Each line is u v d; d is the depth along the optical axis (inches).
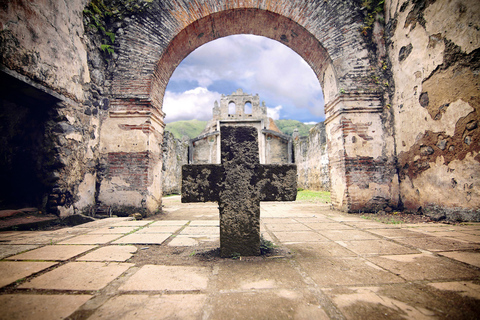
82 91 174.2
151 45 201.8
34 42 132.9
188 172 85.4
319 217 169.8
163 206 267.7
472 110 130.3
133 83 197.3
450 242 95.1
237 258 81.0
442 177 148.9
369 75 201.0
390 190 189.2
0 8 114.6
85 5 180.2
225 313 47.1
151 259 80.3
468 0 131.4
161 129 223.5
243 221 84.6
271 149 715.4
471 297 52.0
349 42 204.8
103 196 187.5
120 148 192.4
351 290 56.5
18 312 46.4
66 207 157.5
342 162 196.2
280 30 230.5
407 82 177.3
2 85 130.3
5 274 65.1
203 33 227.6
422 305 49.2
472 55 129.9
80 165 171.0
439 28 148.9
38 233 120.0
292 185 86.7
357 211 188.2
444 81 146.1
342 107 197.3
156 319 44.9
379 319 44.5
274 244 98.0
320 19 210.4
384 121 196.2
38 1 135.9
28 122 161.3
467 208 133.8
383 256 80.6
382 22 203.3
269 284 60.4
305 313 46.9
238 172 86.3
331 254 83.7
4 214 137.3
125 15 203.8
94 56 188.5
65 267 71.6
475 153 129.0
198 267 72.7
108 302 51.1
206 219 170.6
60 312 46.8
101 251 88.2
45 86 140.4
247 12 217.0
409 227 127.9
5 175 160.6
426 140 160.7
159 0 205.5
